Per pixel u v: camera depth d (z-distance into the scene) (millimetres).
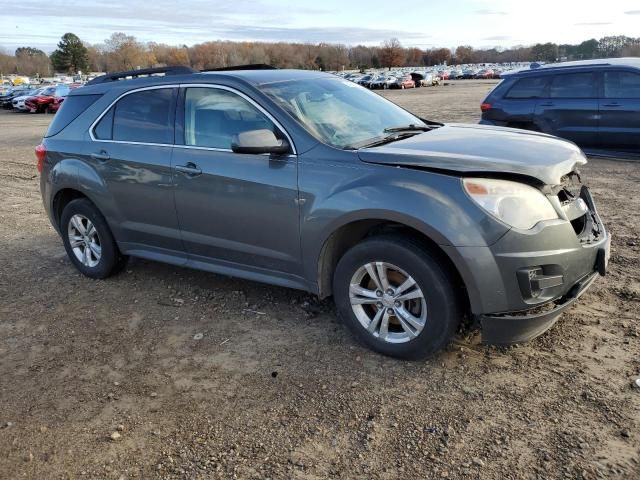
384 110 4570
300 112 3896
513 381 3244
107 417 3160
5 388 3516
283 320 4199
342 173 3510
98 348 3959
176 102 4387
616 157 9477
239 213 3994
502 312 3162
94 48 136875
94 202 4961
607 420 2857
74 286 5141
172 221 4457
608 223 6148
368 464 2664
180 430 3004
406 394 3189
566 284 3266
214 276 5137
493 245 3080
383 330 3547
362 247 3469
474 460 2643
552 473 2531
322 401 3178
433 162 3279
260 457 2758
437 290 3252
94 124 4945
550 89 9883
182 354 3805
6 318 4531
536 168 3229
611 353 3461
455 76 91438
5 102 39562
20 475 2738
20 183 10688
